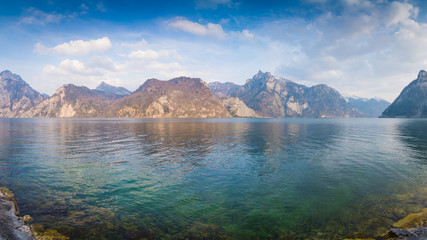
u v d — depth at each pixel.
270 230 12.12
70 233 11.65
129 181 20.55
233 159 30.81
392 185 19.12
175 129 96.81
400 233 11.32
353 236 11.47
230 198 16.50
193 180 20.92
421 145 43.84
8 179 20.98
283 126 128.50
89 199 16.23
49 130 87.12
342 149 39.44
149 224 12.69
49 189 18.30
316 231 11.99
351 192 17.58
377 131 84.19
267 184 19.67
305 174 22.89
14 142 48.31
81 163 28.02
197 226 12.51
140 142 49.59
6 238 10.65
